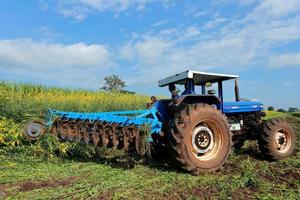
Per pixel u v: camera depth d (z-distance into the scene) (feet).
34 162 20.51
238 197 14.21
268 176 17.80
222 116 19.01
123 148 18.61
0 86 37.17
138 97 48.80
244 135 24.44
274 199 13.94
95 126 19.75
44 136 21.84
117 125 18.75
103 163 20.44
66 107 35.91
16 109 29.09
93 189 14.58
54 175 17.43
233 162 20.97
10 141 21.67
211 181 16.56
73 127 21.42
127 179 16.53
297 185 16.07
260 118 24.73
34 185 15.26
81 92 47.03
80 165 19.81
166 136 19.43
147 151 19.15
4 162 19.98
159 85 22.76
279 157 22.33
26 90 41.22
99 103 41.06
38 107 31.42
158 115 19.61
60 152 21.58
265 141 22.31
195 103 19.90
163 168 19.20
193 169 17.79
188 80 20.39
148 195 14.11
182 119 17.89
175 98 19.10
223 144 18.92
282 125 22.77
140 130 18.06
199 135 18.45
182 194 14.38
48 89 43.68
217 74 20.85
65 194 13.97
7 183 15.90
